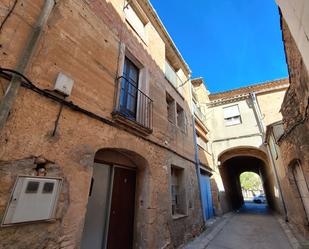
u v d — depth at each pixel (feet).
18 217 6.79
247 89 49.37
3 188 6.66
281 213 34.30
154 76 21.26
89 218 11.53
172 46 29.60
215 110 46.42
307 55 8.03
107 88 13.08
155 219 14.71
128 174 15.43
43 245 7.38
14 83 7.44
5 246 6.39
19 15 8.65
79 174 9.45
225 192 46.06
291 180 21.85
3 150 6.88
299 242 17.49
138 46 19.33
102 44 13.75
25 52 8.20
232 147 41.24
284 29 14.87
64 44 10.57
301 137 15.93
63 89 9.50
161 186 16.75
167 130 20.88
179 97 28.32
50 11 9.77
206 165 34.22
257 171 81.35
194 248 17.08
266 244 18.11
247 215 39.50
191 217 21.61
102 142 11.39
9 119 7.26
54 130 8.77
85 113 10.62
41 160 7.97
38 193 7.59
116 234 13.01
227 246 17.87
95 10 13.87
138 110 17.19
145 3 22.81
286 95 19.51
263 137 38.93
